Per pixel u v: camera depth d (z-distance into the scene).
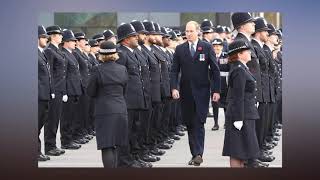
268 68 39.44
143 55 37.88
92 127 50.41
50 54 41.22
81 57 46.53
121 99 33.06
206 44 37.19
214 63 36.84
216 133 53.12
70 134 45.94
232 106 31.77
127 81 33.50
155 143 42.50
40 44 39.22
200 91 37.06
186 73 37.09
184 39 50.03
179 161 40.53
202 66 37.00
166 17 56.16
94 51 47.97
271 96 39.50
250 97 32.03
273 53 42.25
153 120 42.09
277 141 48.12
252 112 32.00
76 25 55.22
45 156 40.97
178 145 47.38
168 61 43.50
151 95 40.28
